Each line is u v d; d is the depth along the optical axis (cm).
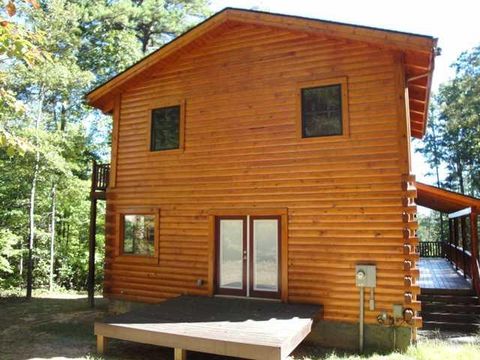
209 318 745
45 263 1738
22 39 415
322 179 865
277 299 893
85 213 1917
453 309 986
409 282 763
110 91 1123
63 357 711
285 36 944
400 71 816
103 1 2262
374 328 789
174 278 1016
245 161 954
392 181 802
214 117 1007
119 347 786
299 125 899
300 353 764
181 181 1032
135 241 1097
